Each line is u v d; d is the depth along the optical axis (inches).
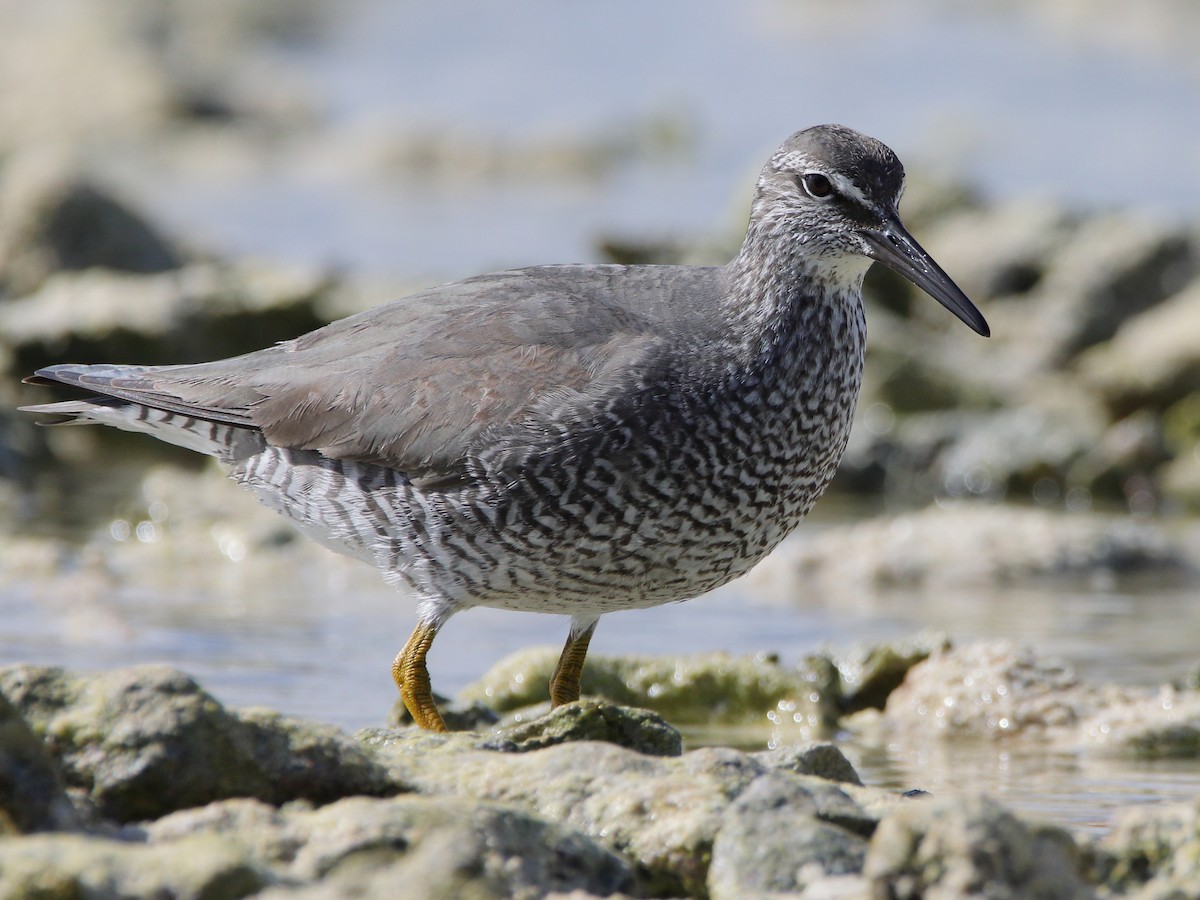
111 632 534.9
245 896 262.5
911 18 2230.6
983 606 634.2
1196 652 556.1
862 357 450.6
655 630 588.4
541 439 406.6
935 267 434.3
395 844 285.4
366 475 421.1
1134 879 294.7
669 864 305.1
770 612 619.8
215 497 734.5
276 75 2079.2
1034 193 1370.6
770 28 2242.9
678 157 1731.1
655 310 430.0
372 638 546.0
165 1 2295.8
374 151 1717.5
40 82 1861.5
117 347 911.0
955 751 454.3
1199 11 2154.3
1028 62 2003.0
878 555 688.4
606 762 327.3
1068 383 1037.2
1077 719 469.4
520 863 287.9
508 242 1332.4
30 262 1023.0
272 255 1245.1
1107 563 698.8
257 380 439.8
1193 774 426.9
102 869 260.2
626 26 2311.8
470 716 443.8
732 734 475.2
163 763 305.1
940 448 912.9
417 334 431.8
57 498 770.8
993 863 260.8
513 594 423.2
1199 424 925.8
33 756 289.7
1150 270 1114.1
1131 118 1758.1
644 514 409.4
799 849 291.6
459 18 2396.7
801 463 430.0
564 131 1748.3
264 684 483.2
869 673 506.0
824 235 434.3
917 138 1683.1
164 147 1750.7
